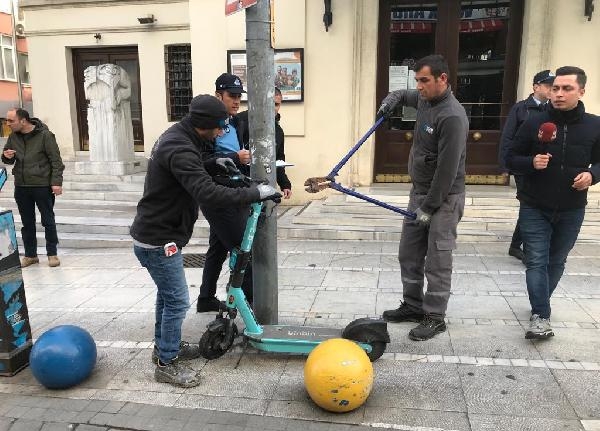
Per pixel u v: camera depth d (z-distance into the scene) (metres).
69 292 4.78
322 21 7.30
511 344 3.46
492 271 4.97
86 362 3.07
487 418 2.66
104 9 10.27
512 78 7.44
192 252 6.05
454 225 3.54
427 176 3.56
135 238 2.96
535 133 3.39
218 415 2.77
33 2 10.45
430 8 7.48
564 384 2.95
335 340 2.87
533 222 3.48
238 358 3.37
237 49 7.63
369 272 5.05
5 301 3.18
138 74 10.64
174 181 2.85
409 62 7.65
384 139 7.85
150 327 3.92
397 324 3.85
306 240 6.29
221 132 3.01
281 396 2.94
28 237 5.69
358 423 2.66
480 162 7.69
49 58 10.68
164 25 10.02
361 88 7.47
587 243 5.76
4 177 3.36
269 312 3.52
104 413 2.81
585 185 3.23
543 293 3.48
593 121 3.27
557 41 6.85
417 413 2.73
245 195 2.79
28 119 5.42
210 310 4.10
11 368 3.21
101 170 8.64
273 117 3.27
